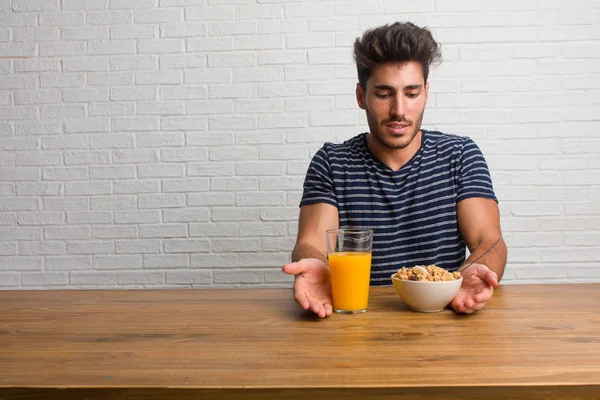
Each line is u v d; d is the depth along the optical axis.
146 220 2.80
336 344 0.88
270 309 1.13
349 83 2.71
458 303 1.05
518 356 0.81
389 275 1.62
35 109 2.82
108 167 2.81
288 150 2.74
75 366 0.80
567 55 2.65
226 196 2.77
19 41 2.81
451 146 1.65
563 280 2.68
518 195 2.68
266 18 2.73
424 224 1.61
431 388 0.70
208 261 2.78
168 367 0.79
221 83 2.76
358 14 2.70
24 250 2.84
